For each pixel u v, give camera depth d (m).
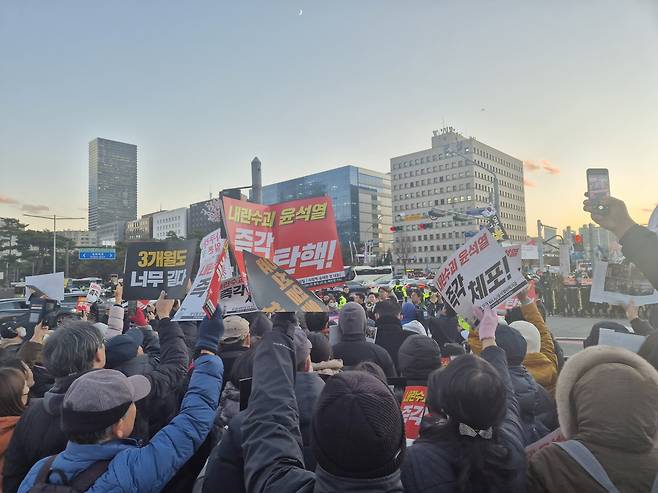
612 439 1.48
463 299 3.46
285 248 4.55
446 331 6.71
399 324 5.64
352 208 126.88
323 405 1.27
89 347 2.48
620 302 3.49
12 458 2.37
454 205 123.75
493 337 2.40
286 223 4.57
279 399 1.73
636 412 1.48
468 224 119.56
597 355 1.69
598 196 2.12
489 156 129.25
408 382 3.17
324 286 4.49
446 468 1.52
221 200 4.28
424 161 130.75
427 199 129.75
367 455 1.19
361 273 43.00
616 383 1.53
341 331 4.30
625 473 1.43
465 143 122.44
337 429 1.20
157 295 3.47
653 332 2.18
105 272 74.06
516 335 2.97
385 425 1.22
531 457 1.67
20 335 5.53
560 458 1.53
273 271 2.20
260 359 1.87
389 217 143.12
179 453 2.06
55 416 2.35
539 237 26.64
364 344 4.19
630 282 3.46
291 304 2.06
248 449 1.62
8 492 2.37
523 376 2.90
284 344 1.93
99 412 1.88
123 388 1.97
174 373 2.92
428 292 15.59
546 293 21.19
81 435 1.89
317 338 3.28
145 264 3.54
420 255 129.50
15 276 74.81
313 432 1.29
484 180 125.88
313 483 1.39
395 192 136.88
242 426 1.73
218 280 2.60
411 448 1.63
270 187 143.25
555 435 2.14
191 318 2.87
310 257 4.51
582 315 20.19
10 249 73.00
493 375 1.62
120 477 1.86
